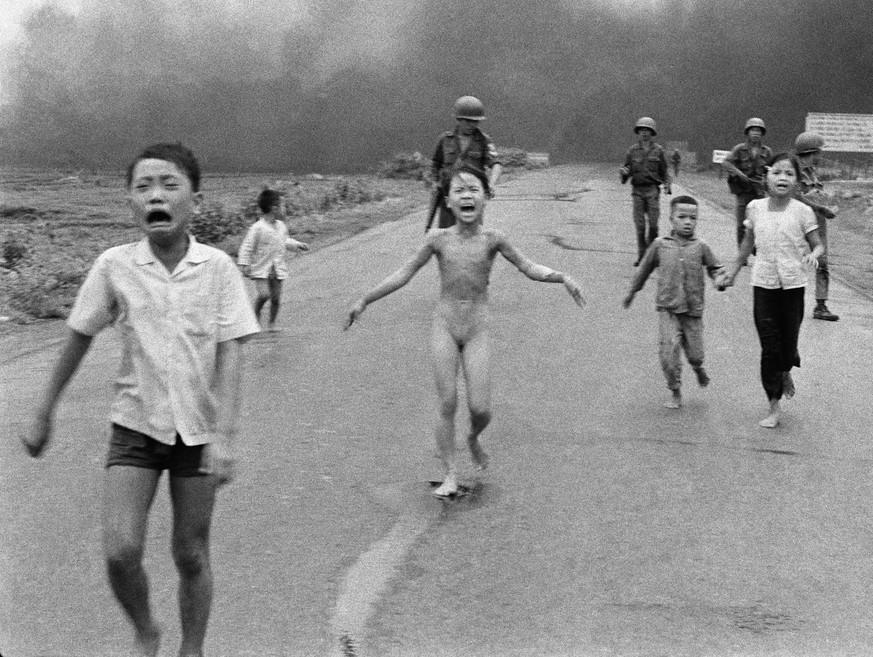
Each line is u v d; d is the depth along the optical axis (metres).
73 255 18.39
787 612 4.73
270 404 8.27
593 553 5.36
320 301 13.25
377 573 5.08
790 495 6.27
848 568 5.22
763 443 7.32
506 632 4.50
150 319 3.85
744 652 4.35
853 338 11.10
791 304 7.67
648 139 15.58
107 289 3.89
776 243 7.65
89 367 9.82
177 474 3.91
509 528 5.68
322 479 6.48
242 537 5.52
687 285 8.10
